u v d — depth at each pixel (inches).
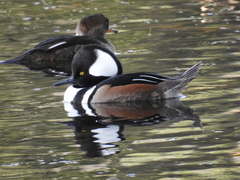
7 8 1058.7
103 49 487.2
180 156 312.0
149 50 682.2
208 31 788.0
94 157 318.3
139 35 793.6
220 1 1055.6
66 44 718.5
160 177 283.6
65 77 577.0
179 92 465.4
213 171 287.4
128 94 462.6
